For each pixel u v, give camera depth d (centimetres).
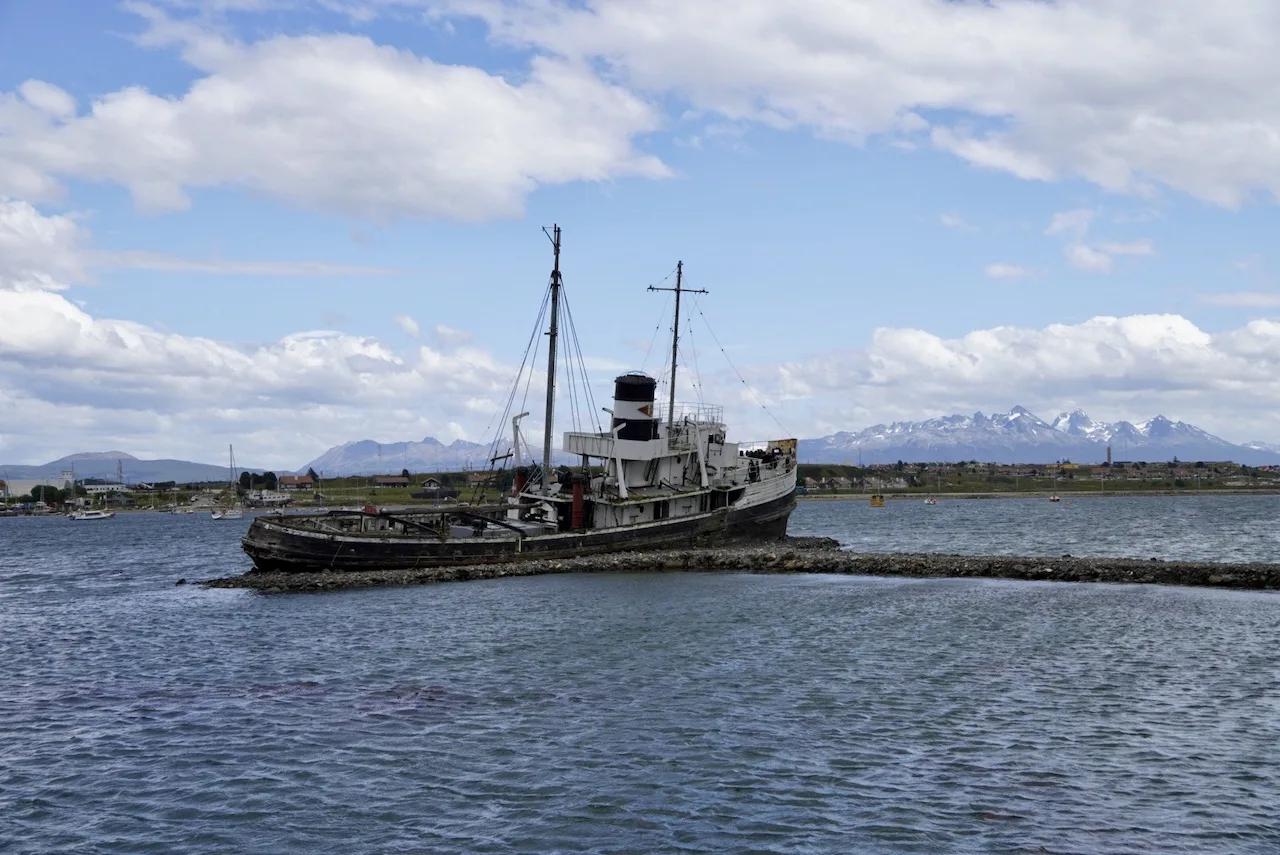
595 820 2575
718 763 2964
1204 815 2558
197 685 4119
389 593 6731
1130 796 2684
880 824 2528
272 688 4016
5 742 3322
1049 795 2698
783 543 9538
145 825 2605
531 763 2989
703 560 7800
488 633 5078
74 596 7531
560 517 8462
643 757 3023
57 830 2584
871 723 3338
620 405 8425
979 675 4000
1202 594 6075
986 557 7600
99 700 3897
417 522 7894
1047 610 5538
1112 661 4219
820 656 4384
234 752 3159
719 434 9119
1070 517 19575
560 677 4056
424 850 2428
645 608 5800
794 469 9688
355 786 2839
